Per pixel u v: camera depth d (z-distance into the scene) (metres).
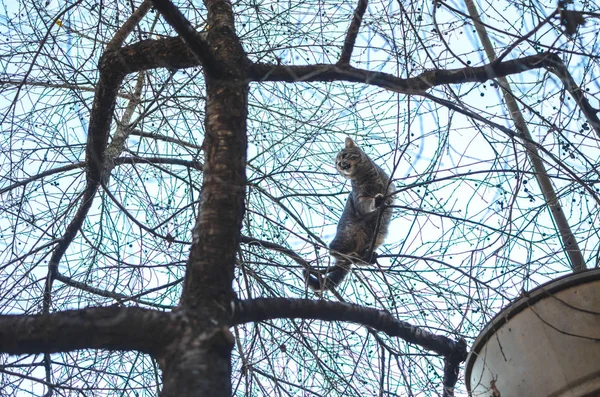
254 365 5.15
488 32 4.80
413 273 5.43
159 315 3.55
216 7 5.16
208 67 4.45
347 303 4.54
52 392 4.68
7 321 3.44
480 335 4.42
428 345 5.00
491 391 4.28
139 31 5.95
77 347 3.48
